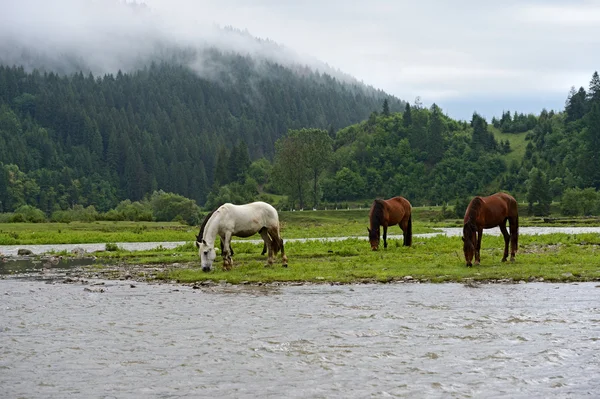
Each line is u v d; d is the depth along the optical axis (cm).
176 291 1900
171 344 1216
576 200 13162
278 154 15500
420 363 1071
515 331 1276
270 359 1106
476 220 2267
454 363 1069
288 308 1565
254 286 1973
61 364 1091
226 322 1407
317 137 15212
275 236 2419
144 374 1030
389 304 1597
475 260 2334
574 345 1164
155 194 15650
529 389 941
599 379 982
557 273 2045
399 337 1245
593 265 2220
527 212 14338
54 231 6538
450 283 1955
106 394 939
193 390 951
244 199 17350
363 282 2008
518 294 1712
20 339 1266
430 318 1413
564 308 1503
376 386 959
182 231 6900
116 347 1198
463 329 1302
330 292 1819
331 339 1237
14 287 2042
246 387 962
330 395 923
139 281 2184
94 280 2231
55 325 1398
